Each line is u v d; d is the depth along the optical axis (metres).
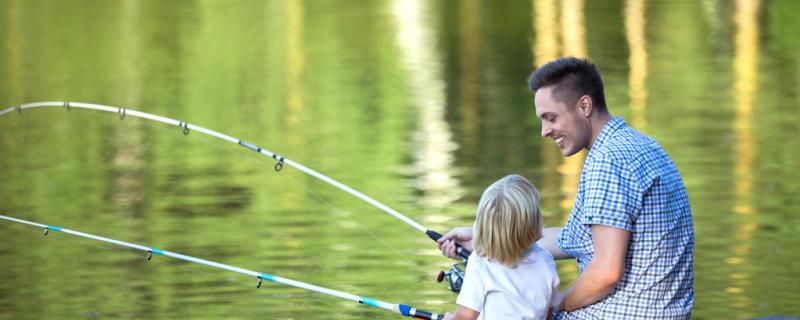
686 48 38.88
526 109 28.36
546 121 8.39
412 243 16.66
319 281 14.85
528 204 8.29
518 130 25.62
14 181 21.25
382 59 38.00
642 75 33.62
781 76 32.69
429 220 17.97
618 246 8.02
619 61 36.50
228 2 55.34
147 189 20.52
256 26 46.97
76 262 15.83
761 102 28.66
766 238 16.52
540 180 20.69
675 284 8.22
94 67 36.81
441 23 47.16
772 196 19.14
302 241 16.86
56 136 25.91
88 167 22.47
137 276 15.17
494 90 31.42
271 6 53.84
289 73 35.50
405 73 34.94
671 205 8.15
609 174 8.07
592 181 8.12
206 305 13.97
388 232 17.25
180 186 20.77
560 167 21.72
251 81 34.06
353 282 14.76
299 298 14.20
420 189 20.17
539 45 40.53
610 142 8.20
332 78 34.31
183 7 53.41
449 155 23.16
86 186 20.78
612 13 49.06
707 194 19.41
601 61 36.50
